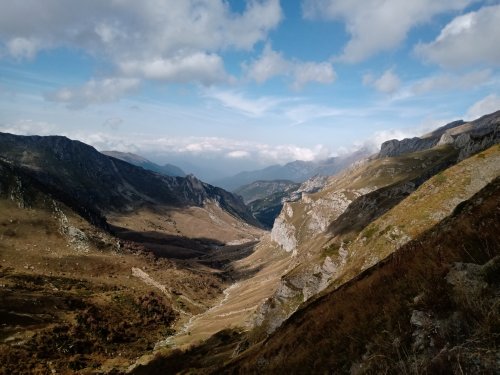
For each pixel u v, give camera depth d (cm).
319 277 8081
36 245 19188
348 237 8906
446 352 890
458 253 1434
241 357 4731
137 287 18150
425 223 5616
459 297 1059
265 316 8275
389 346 1223
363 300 1881
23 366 8288
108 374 8938
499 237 1312
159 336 13312
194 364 8306
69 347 10062
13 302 11150
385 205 13488
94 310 13125
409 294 1438
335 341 1758
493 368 762
